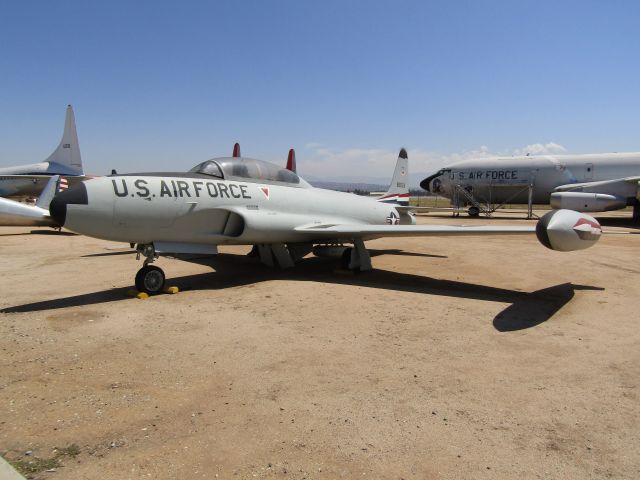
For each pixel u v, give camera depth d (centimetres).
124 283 795
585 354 450
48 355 438
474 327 539
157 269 714
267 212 851
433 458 270
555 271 946
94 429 300
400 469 258
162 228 720
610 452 277
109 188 665
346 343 480
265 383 377
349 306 636
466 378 390
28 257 1132
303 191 967
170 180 731
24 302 654
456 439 291
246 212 807
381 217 1188
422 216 3269
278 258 941
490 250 1331
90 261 1060
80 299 672
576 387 373
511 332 521
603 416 323
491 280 848
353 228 882
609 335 511
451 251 1312
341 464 263
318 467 260
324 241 998
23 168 2712
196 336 498
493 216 3186
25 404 335
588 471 257
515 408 335
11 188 2753
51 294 707
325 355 444
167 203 714
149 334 504
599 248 1345
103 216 659
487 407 337
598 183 2497
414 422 313
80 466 258
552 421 316
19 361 422
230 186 809
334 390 364
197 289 748
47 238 1625
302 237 918
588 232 655
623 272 930
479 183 3055
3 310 607
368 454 273
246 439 289
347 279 852
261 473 254
